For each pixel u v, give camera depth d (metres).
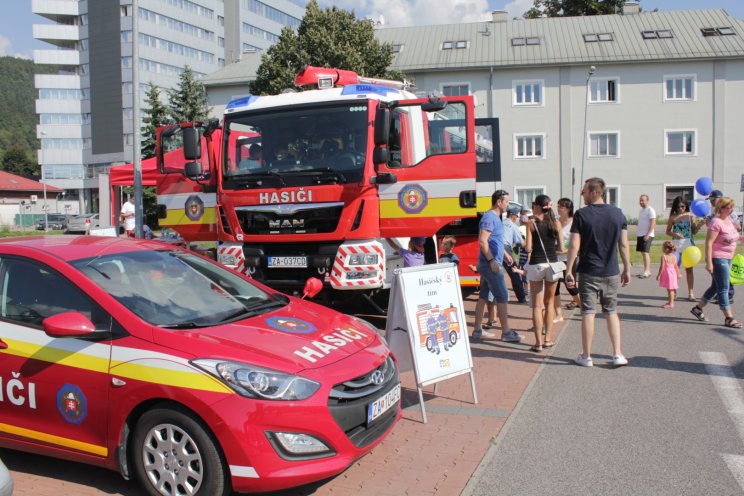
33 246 4.63
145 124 39.81
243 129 8.03
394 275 5.43
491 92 40.09
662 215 39.31
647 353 7.39
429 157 7.49
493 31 42.59
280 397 3.68
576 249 6.76
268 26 93.25
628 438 4.84
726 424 5.08
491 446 4.75
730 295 9.33
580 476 4.23
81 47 84.62
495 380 6.45
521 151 40.22
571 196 39.69
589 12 50.84
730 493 3.95
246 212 7.94
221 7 87.06
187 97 40.28
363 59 32.28
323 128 7.68
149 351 3.88
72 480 4.30
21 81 184.38
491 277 7.93
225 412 3.62
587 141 39.69
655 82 38.94
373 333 4.78
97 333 4.03
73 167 85.88
